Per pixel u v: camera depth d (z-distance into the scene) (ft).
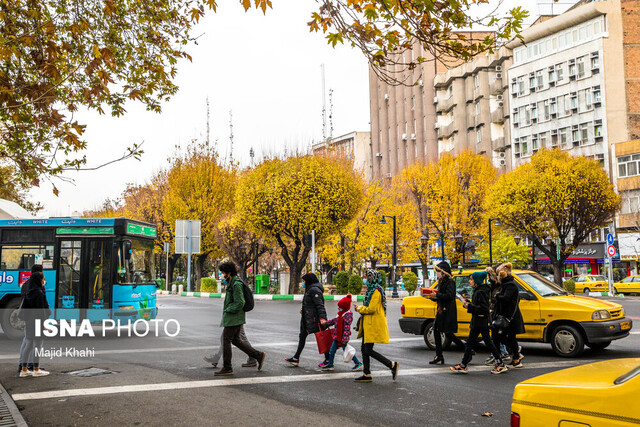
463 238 133.80
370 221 131.13
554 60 169.27
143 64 27.02
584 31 163.43
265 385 26.50
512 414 10.98
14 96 22.61
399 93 241.96
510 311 30.17
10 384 27.04
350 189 111.24
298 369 30.91
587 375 11.12
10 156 23.26
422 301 38.75
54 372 30.12
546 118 171.32
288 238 129.70
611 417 9.58
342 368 31.22
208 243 150.20
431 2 17.47
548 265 169.68
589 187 119.44
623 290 120.16
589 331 33.47
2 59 22.94
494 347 29.22
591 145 158.40
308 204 106.52
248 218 112.37
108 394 24.76
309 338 44.65
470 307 29.45
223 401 23.29
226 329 29.40
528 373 29.25
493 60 191.83
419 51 223.51
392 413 21.13
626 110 155.43
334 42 19.90
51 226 47.75
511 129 183.01
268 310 74.95
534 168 128.16
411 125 233.55
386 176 246.47
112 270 46.60
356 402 22.97
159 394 24.68
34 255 47.57
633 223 142.00
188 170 151.02
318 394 24.52
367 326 27.35
